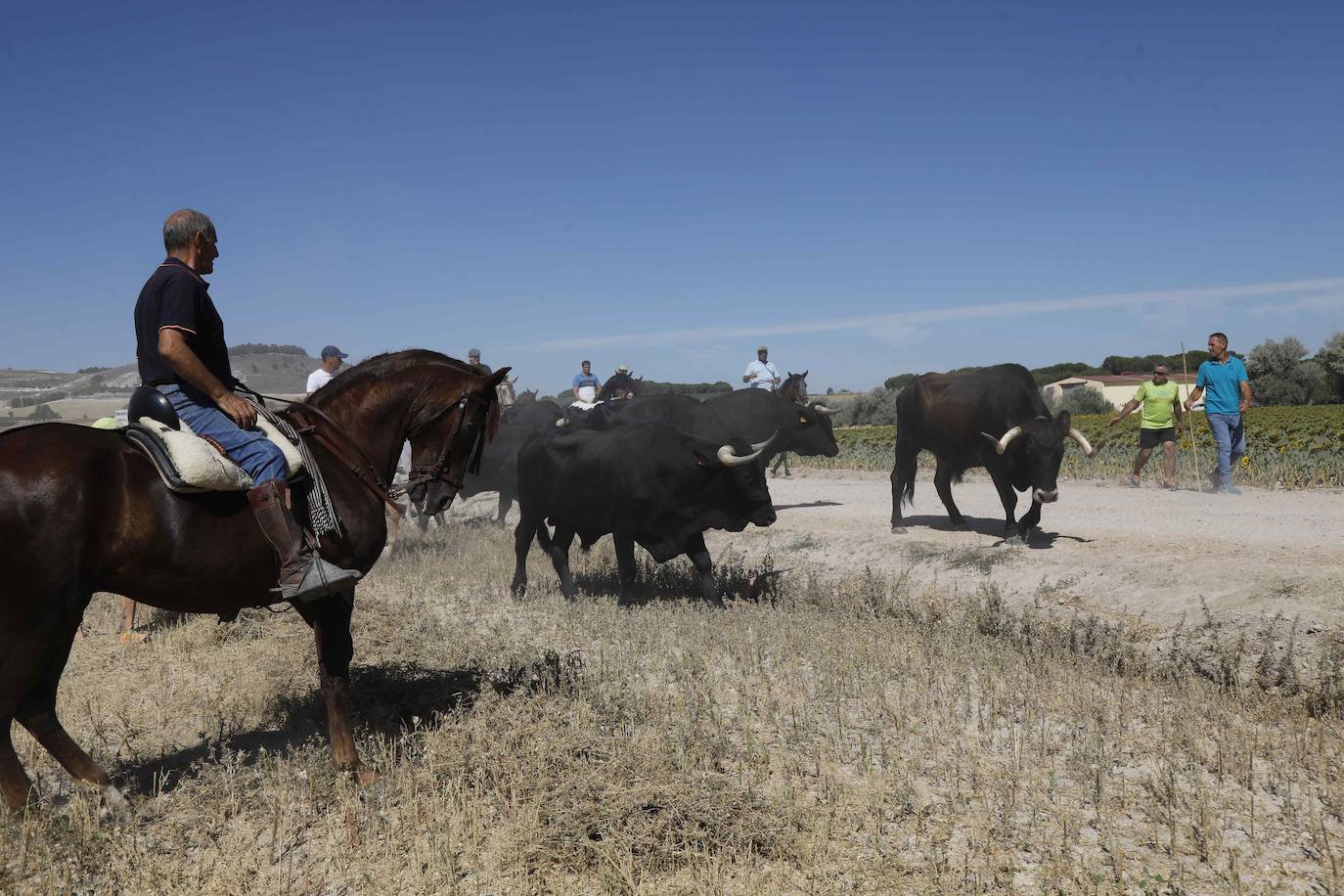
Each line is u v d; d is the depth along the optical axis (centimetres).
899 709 644
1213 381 1374
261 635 817
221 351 495
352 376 546
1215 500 1298
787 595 978
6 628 427
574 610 944
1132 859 431
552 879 414
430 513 569
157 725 612
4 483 423
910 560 1027
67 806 470
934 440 1123
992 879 414
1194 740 559
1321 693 605
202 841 449
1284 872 418
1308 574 729
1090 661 720
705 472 919
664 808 454
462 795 475
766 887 404
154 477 455
